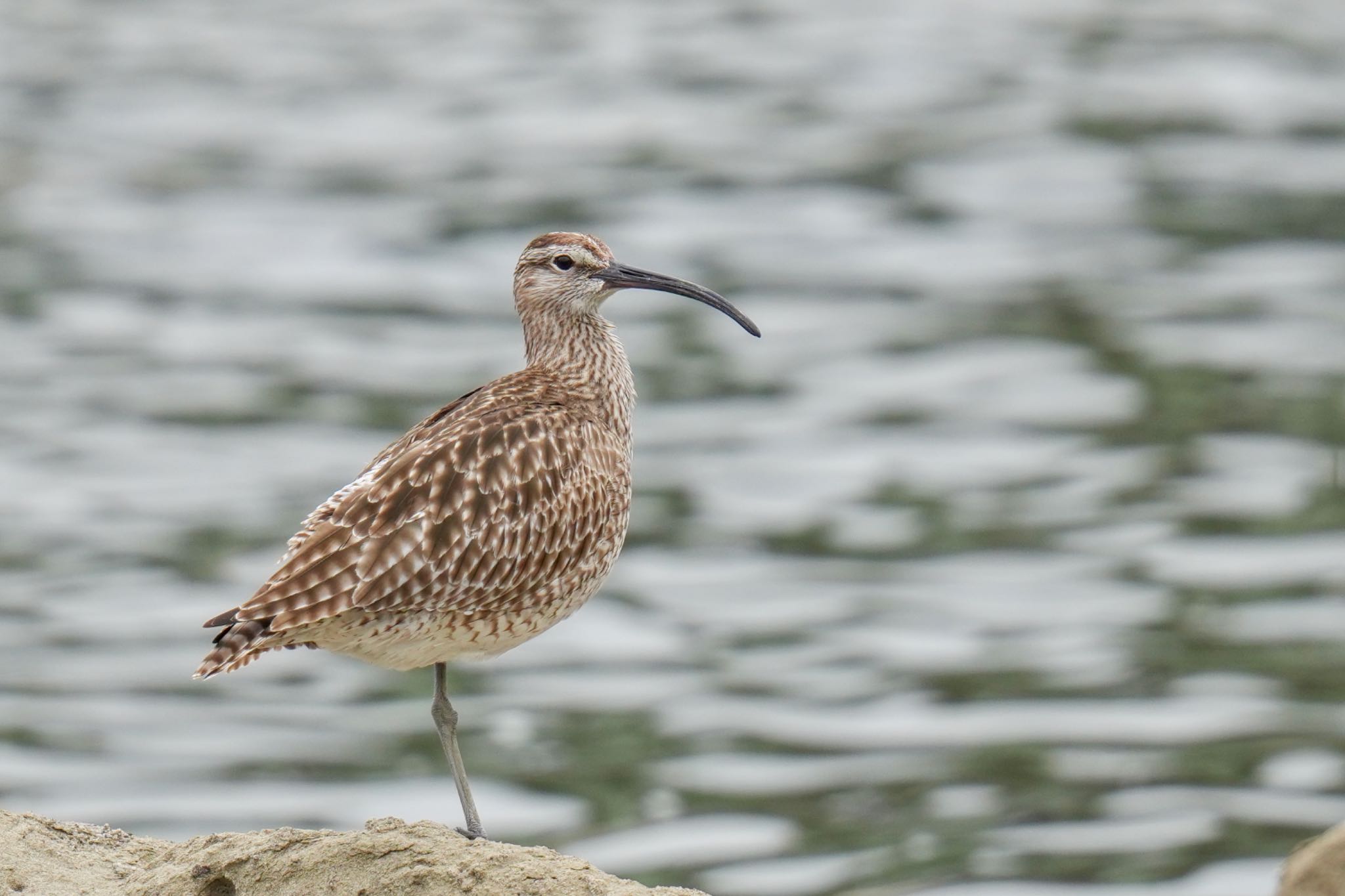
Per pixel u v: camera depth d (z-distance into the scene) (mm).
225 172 36031
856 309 29250
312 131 38281
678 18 45250
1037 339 27969
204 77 41406
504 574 8867
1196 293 29703
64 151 36969
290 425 24500
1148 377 26484
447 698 9133
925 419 25188
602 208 33406
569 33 44312
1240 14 44844
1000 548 21391
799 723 17859
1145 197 34031
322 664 19469
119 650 18875
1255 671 18672
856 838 15812
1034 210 33469
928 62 41562
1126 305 29250
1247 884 14953
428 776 16719
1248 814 16125
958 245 31875
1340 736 17500
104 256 31656
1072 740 17547
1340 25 43906
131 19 45688
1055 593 20422
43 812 15789
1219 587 20406
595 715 17969
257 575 20297
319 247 32156
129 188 35125
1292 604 20047
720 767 16922
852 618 19938
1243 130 37219
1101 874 15234
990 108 38656
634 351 27625
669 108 39031
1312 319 28500
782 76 40875
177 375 26344
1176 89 39656
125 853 8664
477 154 36781
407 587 8484
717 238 32156
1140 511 22391
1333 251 31344
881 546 21562
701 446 24328
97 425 24391
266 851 8078
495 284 30422
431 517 8586
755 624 19797
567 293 10289
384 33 44625
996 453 24062
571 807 16266
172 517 21672
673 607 20188
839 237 32250
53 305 29203
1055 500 22719
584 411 9719
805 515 22422
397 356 27156
